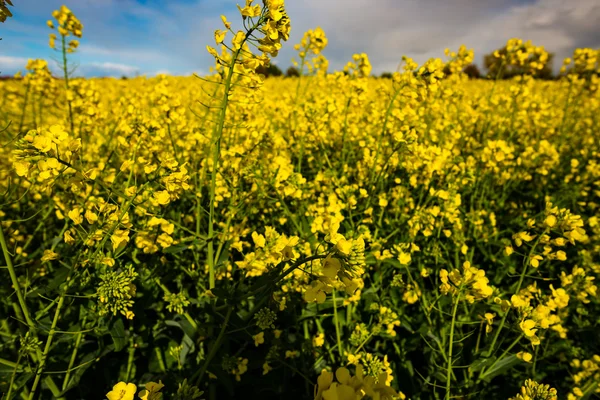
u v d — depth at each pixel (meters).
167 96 3.10
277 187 2.64
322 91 5.71
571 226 1.84
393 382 2.39
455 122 4.85
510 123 5.10
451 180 3.08
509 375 2.54
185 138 3.52
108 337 2.31
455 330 2.35
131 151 2.69
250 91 1.92
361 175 3.49
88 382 2.20
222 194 2.76
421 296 2.54
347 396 0.64
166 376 2.16
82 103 3.33
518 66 5.21
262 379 2.28
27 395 1.80
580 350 2.54
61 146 1.37
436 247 2.63
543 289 3.08
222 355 2.04
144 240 2.09
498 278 2.98
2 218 3.22
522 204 4.34
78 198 2.44
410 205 3.23
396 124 3.48
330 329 2.78
